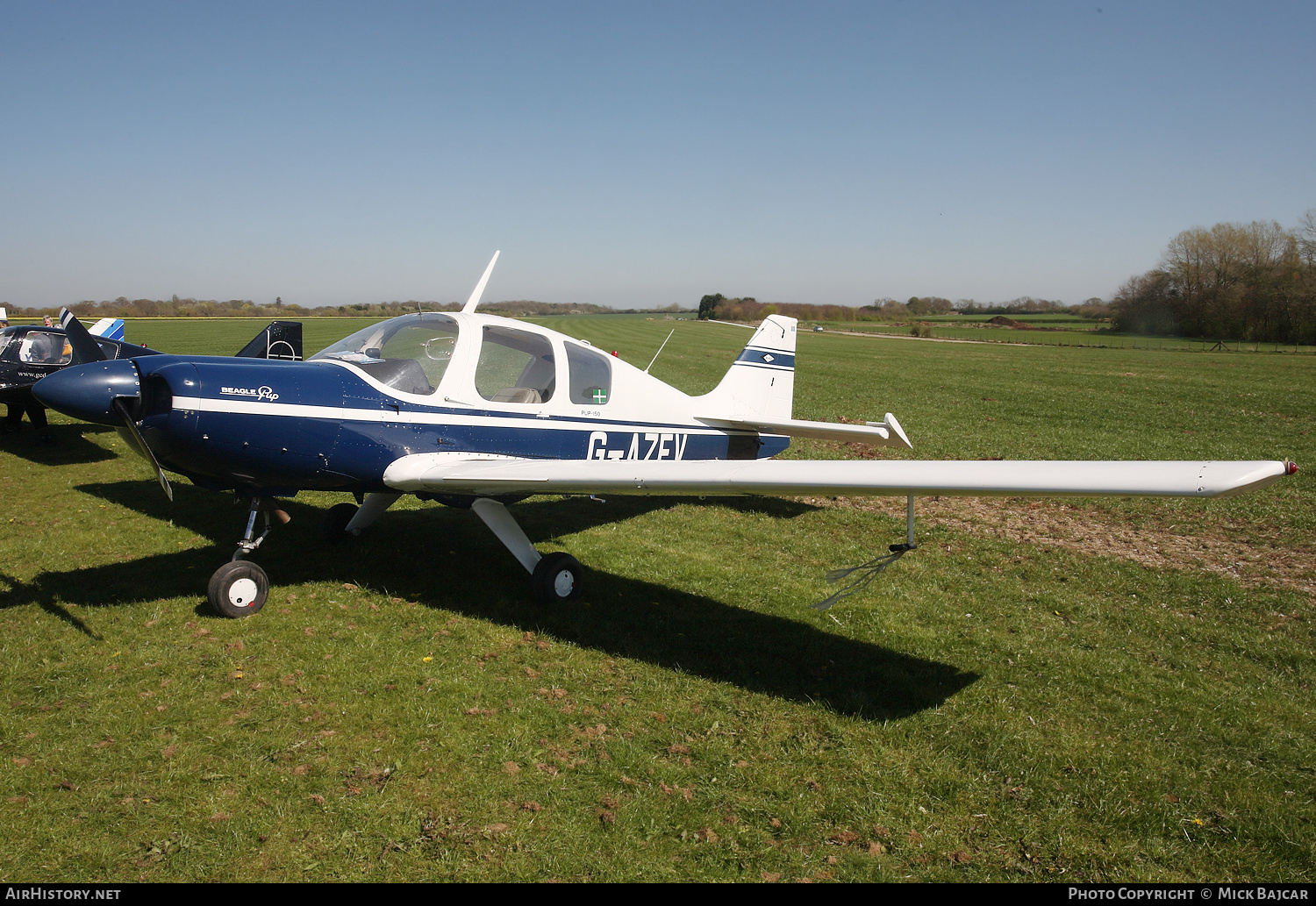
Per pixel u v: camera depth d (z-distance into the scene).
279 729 3.10
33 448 9.63
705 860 2.44
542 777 2.83
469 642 3.99
